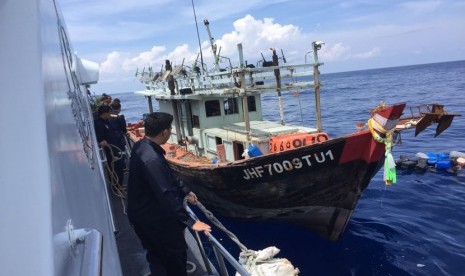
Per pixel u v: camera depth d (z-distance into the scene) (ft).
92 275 3.53
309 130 30.32
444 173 39.42
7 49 4.00
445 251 24.17
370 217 30.60
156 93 43.96
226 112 36.04
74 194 4.80
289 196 26.55
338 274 23.13
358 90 194.90
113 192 21.57
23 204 3.23
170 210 10.78
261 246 27.40
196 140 37.29
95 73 26.89
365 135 24.08
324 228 27.68
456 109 86.33
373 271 22.95
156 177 10.71
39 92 3.80
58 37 7.65
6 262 3.01
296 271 13.24
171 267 12.63
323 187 25.82
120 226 18.02
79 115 9.77
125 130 31.78
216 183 28.35
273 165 25.39
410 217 29.86
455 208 30.63
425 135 58.23
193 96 33.47
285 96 176.96
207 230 11.15
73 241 3.80
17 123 3.59
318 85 29.53
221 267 12.07
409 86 197.98
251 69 27.30
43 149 3.49
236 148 30.60
